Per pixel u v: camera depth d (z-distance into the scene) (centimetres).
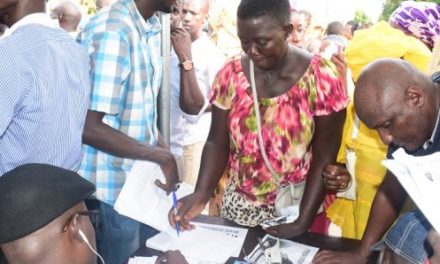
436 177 89
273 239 154
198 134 311
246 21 148
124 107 178
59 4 348
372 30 192
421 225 107
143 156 170
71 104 145
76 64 149
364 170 184
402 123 117
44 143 139
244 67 168
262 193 173
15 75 128
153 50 188
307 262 143
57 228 93
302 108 163
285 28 153
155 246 153
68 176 100
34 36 135
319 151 169
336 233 194
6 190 94
